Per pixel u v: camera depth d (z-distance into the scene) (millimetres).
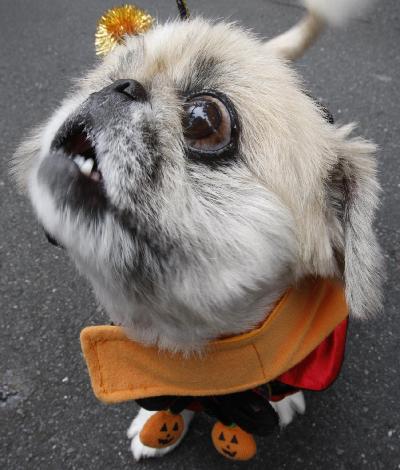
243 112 190
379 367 372
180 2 271
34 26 662
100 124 182
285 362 241
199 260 187
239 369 239
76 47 629
